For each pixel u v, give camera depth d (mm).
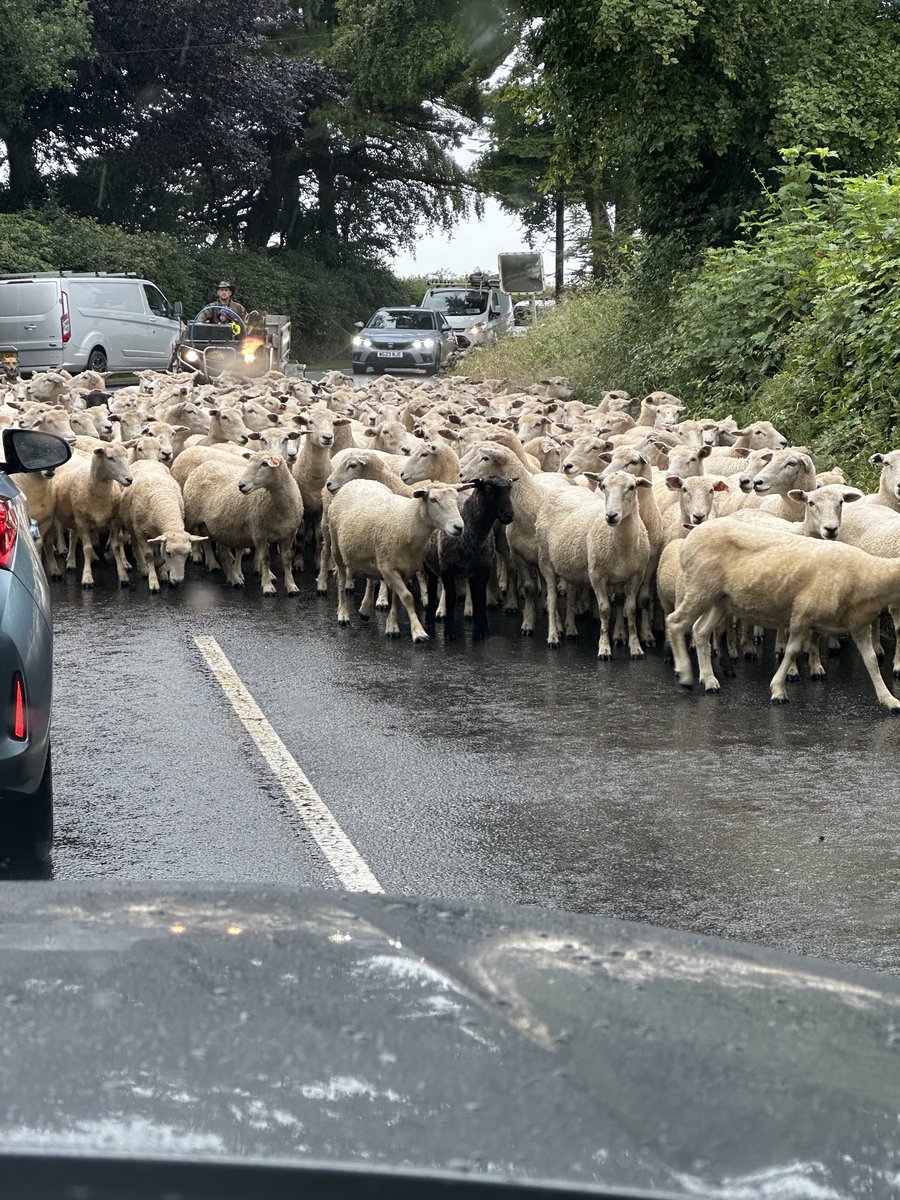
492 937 1923
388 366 41156
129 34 50469
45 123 50688
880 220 17922
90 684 9641
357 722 8719
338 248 62781
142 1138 1229
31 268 44938
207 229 57688
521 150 51906
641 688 9914
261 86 52562
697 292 22281
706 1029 1658
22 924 1786
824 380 17594
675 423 18766
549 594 11664
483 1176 1224
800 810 6969
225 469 14359
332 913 1949
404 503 11656
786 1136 1366
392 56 49875
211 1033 1449
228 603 13328
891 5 25641
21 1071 1333
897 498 11797
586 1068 1472
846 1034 1723
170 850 6234
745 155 25484
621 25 23359
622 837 6535
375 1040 1474
